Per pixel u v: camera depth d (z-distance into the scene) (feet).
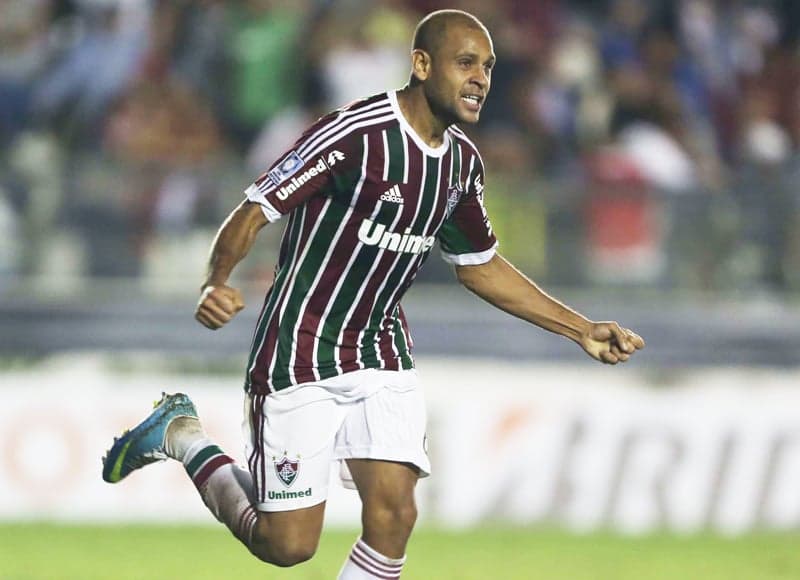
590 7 163.53
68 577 89.71
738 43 166.20
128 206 125.29
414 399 60.90
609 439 123.75
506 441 122.21
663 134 150.00
